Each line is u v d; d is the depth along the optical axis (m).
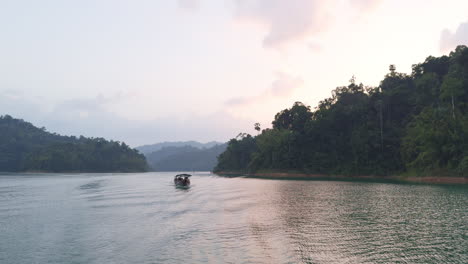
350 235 23.19
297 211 33.75
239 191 58.50
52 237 23.45
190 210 35.28
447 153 74.00
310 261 17.70
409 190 53.75
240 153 170.00
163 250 19.91
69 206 39.28
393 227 25.53
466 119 75.88
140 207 38.00
